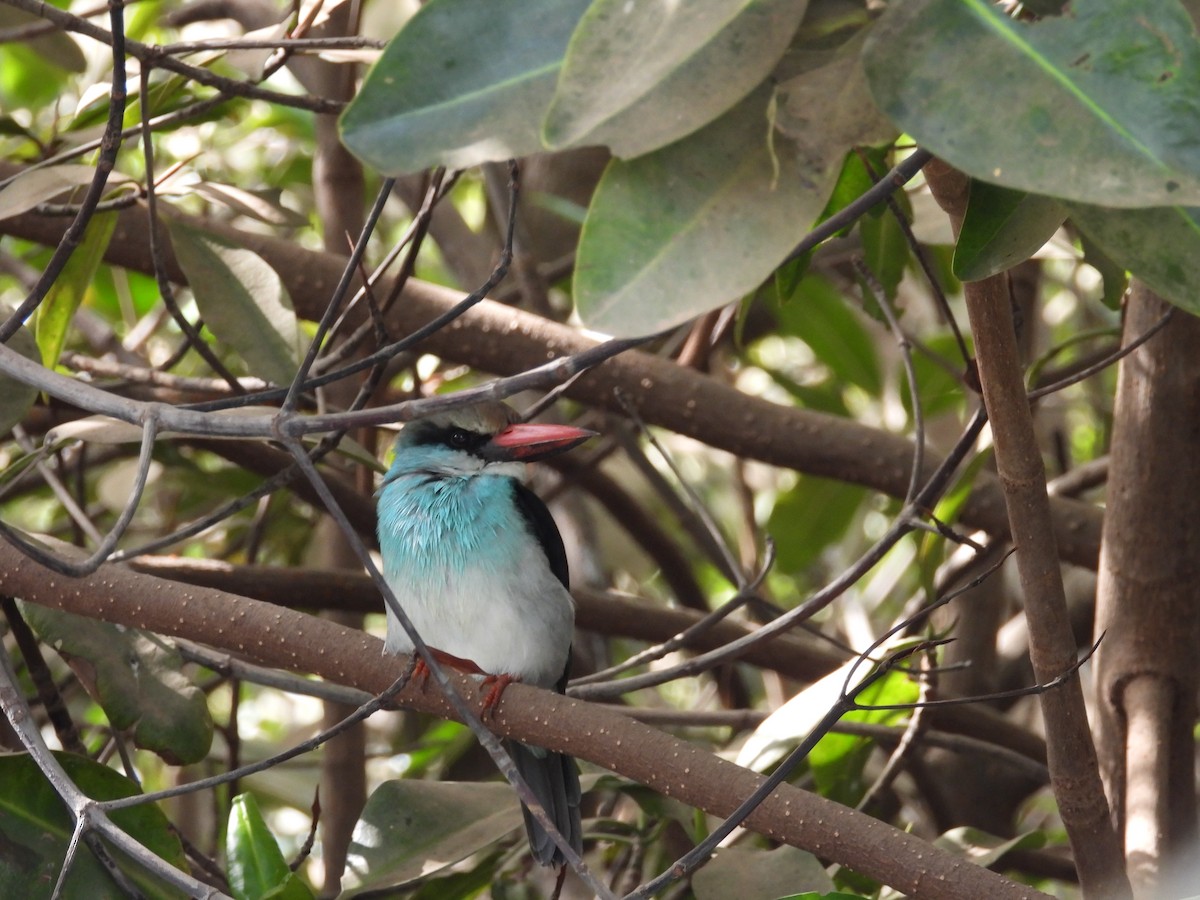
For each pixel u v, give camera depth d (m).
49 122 12.06
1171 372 6.32
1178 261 3.48
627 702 12.33
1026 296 9.66
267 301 6.88
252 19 9.45
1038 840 7.55
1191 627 6.35
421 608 7.15
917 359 11.08
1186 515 6.32
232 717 8.28
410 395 10.08
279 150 13.54
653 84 3.12
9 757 5.74
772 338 14.53
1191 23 3.05
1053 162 2.97
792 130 3.37
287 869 5.75
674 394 8.63
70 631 6.32
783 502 11.09
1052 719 5.02
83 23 5.39
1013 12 3.94
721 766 5.10
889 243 7.75
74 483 10.88
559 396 7.93
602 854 9.47
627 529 11.39
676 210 3.36
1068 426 14.27
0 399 6.11
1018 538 4.82
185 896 5.82
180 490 11.76
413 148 3.39
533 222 11.87
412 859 6.30
